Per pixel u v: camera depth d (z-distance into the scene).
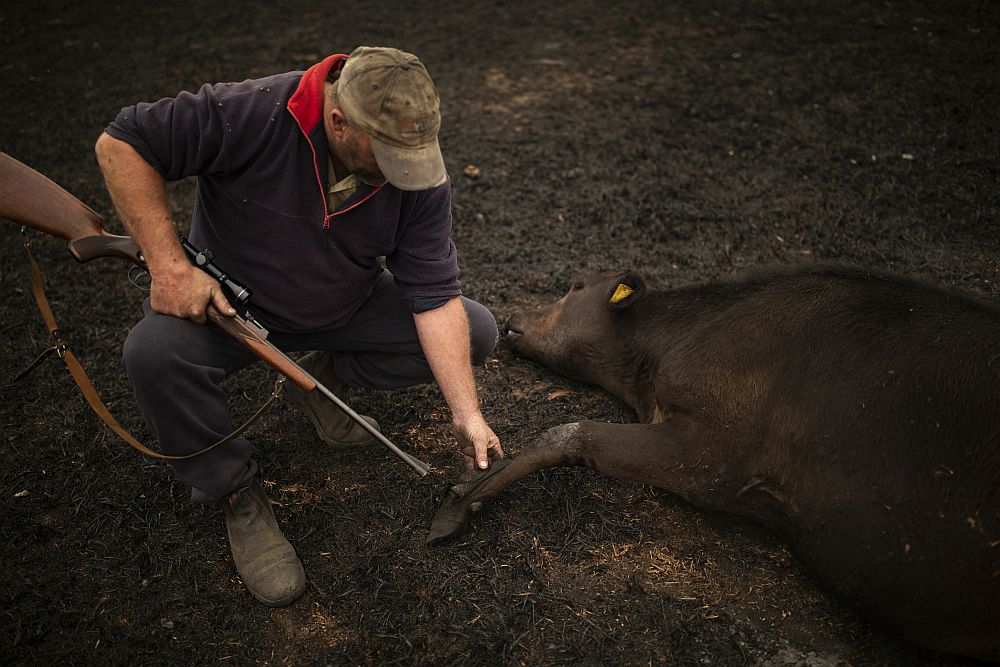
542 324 3.91
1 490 3.29
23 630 2.77
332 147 2.48
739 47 7.18
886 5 7.79
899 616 2.65
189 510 3.22
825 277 3.15
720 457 3.01
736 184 5.35
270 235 2.65
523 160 5.68
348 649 2.72
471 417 2.76
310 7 8.42
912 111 6.03
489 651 2.70
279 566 2.86
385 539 3.10
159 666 2.67
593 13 8.04
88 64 7.25
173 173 2.55
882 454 2.66
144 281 2.77
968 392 2.59
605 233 4.94
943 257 4.56
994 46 6.89
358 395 3.80
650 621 2.80
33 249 4.88
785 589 2.93
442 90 6.64
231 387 3.86
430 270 2.79
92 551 3.06
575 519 3.18
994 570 2.44
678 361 3.19
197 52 7.42
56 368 3.95
